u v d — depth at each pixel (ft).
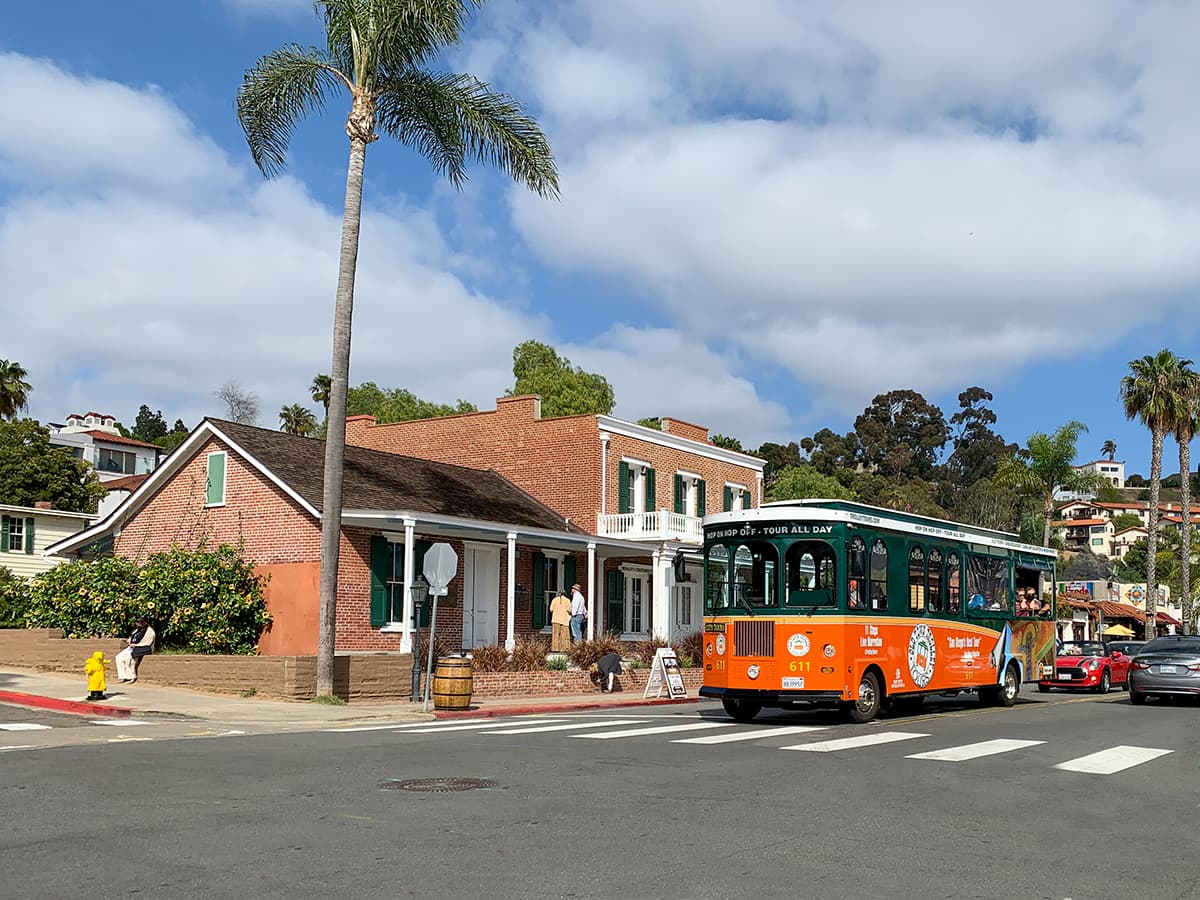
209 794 32.50
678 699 86.38
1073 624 209.36
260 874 22.97
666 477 134.62
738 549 61.72
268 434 99.86
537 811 30.37
